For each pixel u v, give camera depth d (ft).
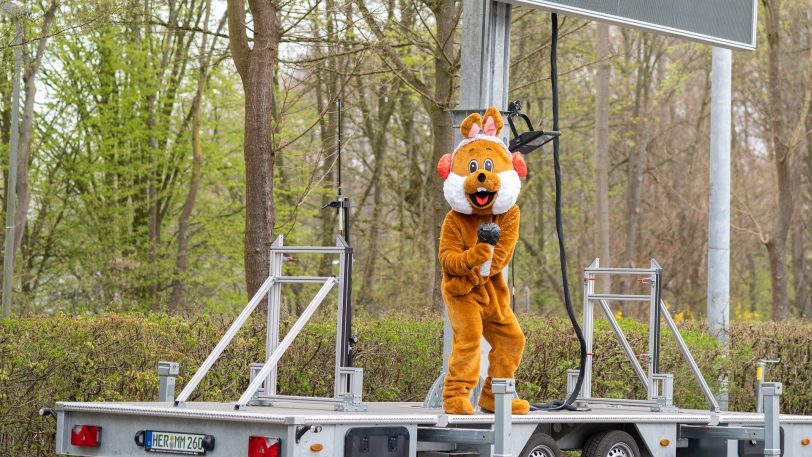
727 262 51.21
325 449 22.68
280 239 28.66
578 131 111.14
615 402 33.88
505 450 24.64
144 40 90.07
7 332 32.53
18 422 31.99
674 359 44.98
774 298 85.66
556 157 31.37
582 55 93.20
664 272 113.50
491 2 31.27
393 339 39.34
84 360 32.58
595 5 32.83
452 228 27.78
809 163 129.59
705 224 112.98
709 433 31.24
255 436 22.90
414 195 97.09
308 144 94.58
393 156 99.40
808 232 141.08
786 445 32.76
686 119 129.18
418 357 39.60
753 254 135.13
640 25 34.30
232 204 98.94
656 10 34.76
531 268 117.39
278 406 27.99
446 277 27.78
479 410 29.07
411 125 95.91
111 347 33.24
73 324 33.30
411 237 94.84
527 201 115.44
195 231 98.94
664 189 116.78
